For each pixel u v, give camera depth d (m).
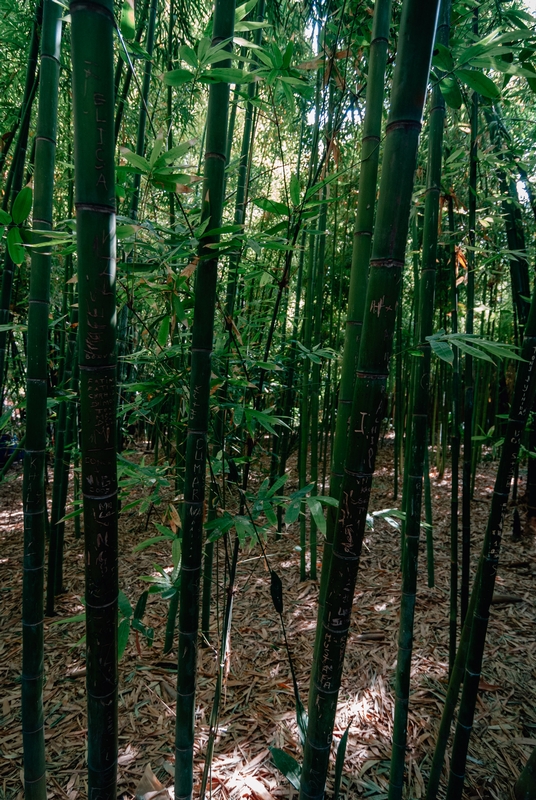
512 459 1.15
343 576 0.85
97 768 0.93
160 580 1.32
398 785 1.57
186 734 1.24
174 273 1.15
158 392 1.51
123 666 2.39
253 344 2.06
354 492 0.81
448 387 5.09
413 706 2.13
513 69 1.05
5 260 2.20
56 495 2.81
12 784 1.77
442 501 4.67
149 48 2.35
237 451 1.63
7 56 2.98
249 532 1.19
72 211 2.95
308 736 0.97
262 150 3.17
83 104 0.72
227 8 1.02
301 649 2.52
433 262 1.45
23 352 3.98
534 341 1.10
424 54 0.69
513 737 1.97
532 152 3.20
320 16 1.64
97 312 0.77
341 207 3.85
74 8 0.70
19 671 2.38
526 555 3.58
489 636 2.65
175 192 0.98
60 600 3.00
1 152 2.15
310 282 3.44
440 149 1.44
